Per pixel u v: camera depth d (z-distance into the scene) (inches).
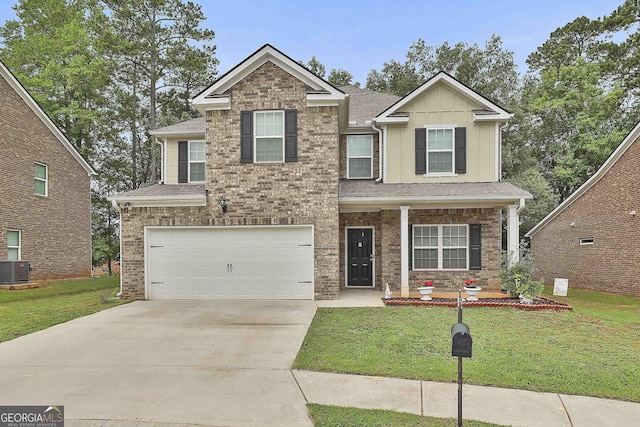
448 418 171.3
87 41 1026.7
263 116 466.9
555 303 418.0
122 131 1190.9
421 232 516.7
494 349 264.7
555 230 736.3
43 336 299.7
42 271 679.7
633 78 953.5
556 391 200.7
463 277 509.7
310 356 246.8
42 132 682.8
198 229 472.7
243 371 223.1
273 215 462.3
